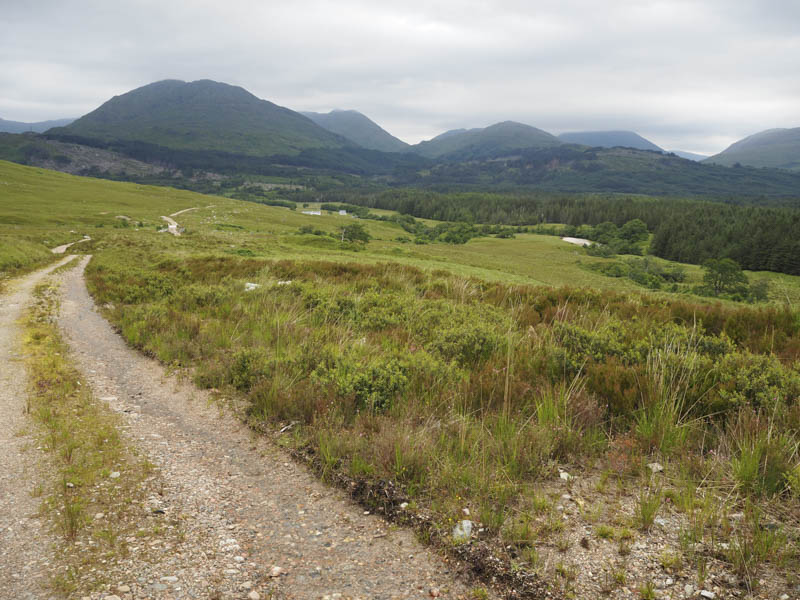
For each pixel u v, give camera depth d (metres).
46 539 3.53
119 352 9.98
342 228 146.62
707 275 81.56
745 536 3.46
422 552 3.54
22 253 33.84
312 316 12.11
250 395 6.93
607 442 5.16
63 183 183.25
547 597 3.00
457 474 4.40
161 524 3.82
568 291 14.58
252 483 4.61
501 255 117.69
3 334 11.30
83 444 5.34
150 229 97.12
